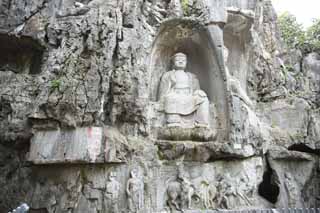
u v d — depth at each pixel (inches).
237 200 522.0
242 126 540.4
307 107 602.5
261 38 681.0
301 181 576.7
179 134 514.3
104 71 462.6
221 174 530.3
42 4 545.6
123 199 449.7
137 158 468.8
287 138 584.4
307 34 881.5
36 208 438.6
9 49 556.4
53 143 436.1
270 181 587.5
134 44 497.4
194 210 482.9
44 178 450.0
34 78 490.9
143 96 490.6
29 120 453.7
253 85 633.6
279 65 666.8
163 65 601.0
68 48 476.4
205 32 571.5
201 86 601.3
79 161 426.6
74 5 540.1
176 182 498.0
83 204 438.3
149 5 564.4
